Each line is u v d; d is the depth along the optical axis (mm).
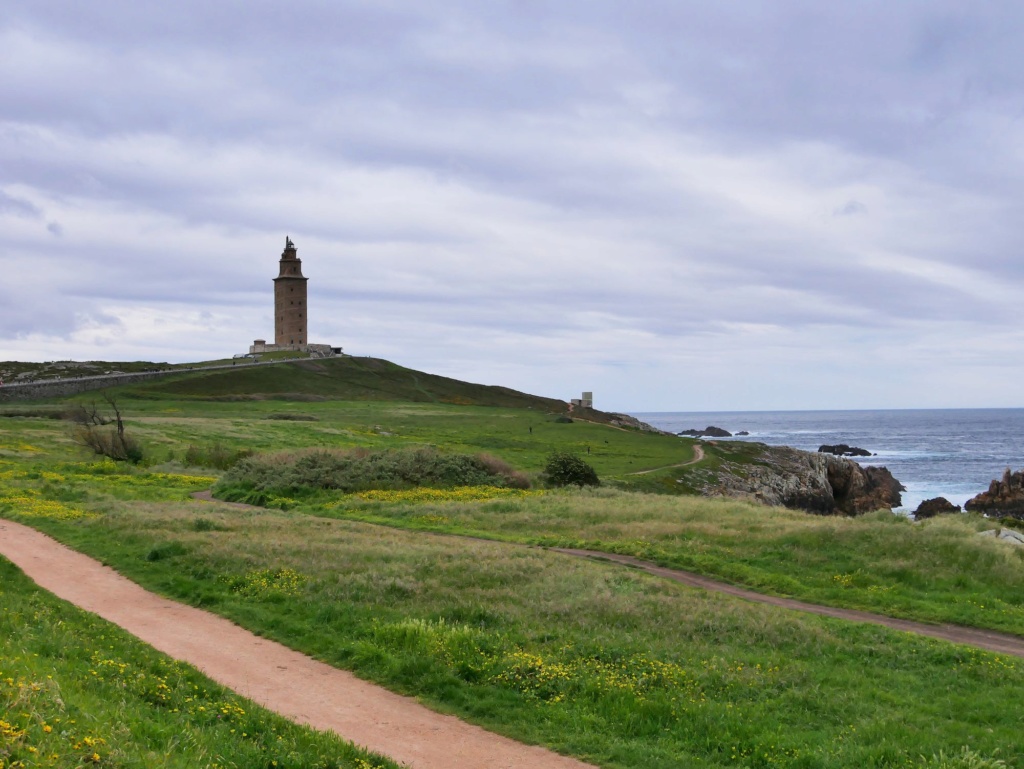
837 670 17109
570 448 110125
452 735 12898
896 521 36688
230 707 12180
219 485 53344
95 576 24031
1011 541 33469
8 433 79125
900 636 20141
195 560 25234
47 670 11430
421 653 16484
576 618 20188
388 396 182625
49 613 16891
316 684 15055
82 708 9781
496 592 22531
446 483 56344
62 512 36344
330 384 185750
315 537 31312
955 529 32562
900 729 13375
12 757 7426
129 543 28531
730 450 126500
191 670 14422
